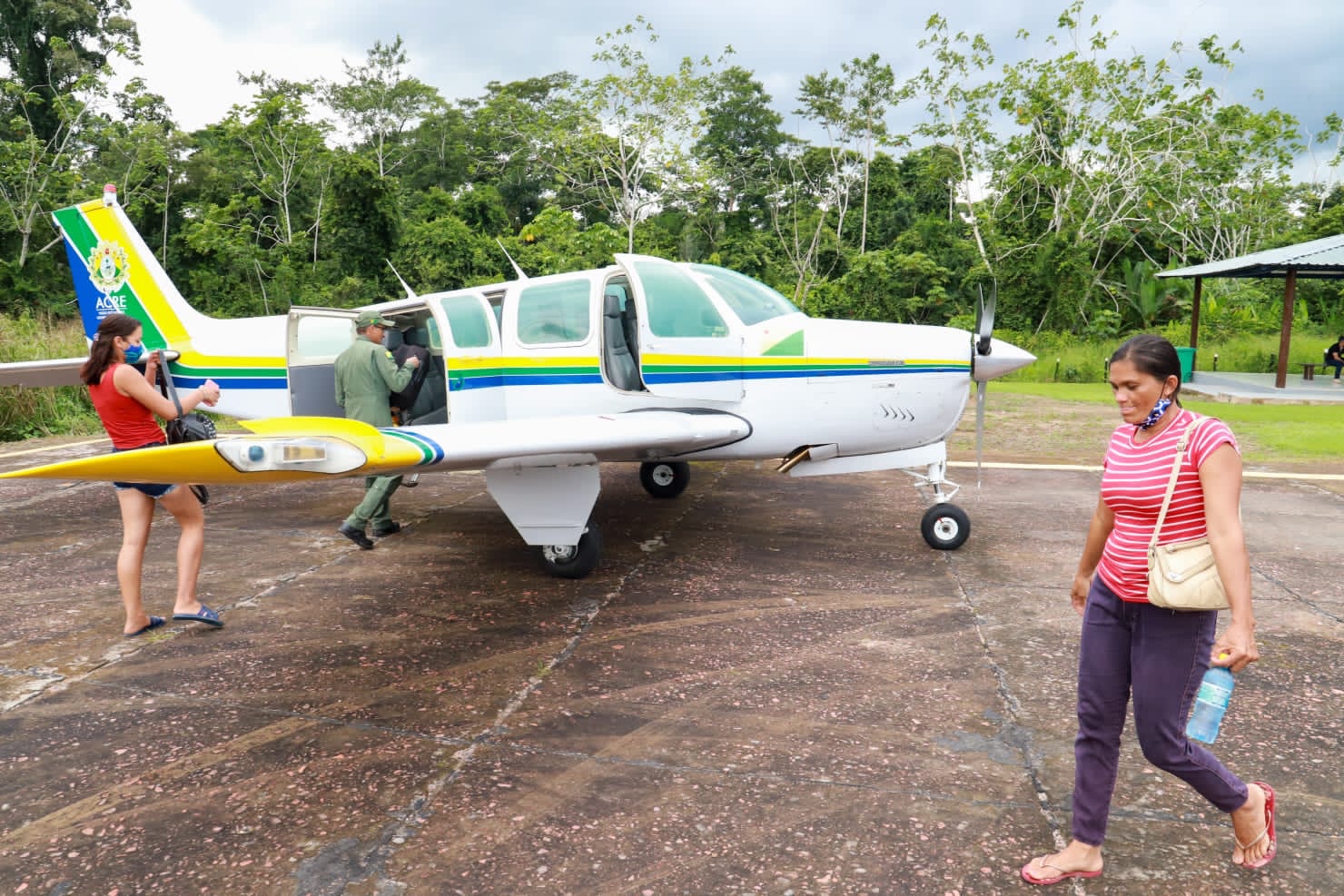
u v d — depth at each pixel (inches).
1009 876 82.9
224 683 130.5
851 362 199.5
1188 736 73.1
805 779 101.3
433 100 2252.7
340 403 202.5
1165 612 73.8
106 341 138.6
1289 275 551.8
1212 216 957.8
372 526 219.6
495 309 213.9
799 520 234.4
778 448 206.4
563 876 83.1
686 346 198.4
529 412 208.1
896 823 91.8
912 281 980.6
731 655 140.2
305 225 1430.9
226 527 231.0
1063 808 95.0
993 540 212.7
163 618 156.4
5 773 103.9
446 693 126.6
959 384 198.5
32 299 1187.3
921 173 1615.4
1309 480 287.3
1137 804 95.6
